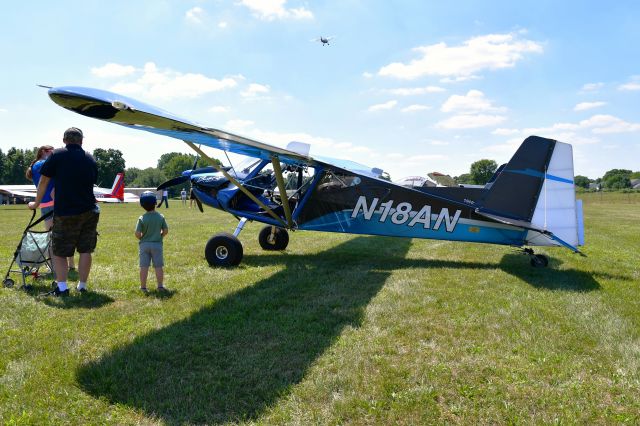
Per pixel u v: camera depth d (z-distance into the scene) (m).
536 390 2.61
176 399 2.47
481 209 6.26
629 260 7.10
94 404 2.43
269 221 7.16
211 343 3.28
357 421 2.28
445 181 24.64
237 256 6.29
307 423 2.25
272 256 7.41
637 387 2.63
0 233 10.44
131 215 18.80
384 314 4.00
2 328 3.57
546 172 5.98
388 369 2.84
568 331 3.56
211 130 4.67
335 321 3.81
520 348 3.22
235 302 4.36
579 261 6.94
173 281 5.32
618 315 3.97
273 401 2.46
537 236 6.15
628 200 46.28
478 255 7.56
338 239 9.77
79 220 4.51
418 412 2.36
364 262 6.80
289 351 3.15
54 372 2.77
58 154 4.42
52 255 4.78
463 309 4.17
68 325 3.67
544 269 6.19
